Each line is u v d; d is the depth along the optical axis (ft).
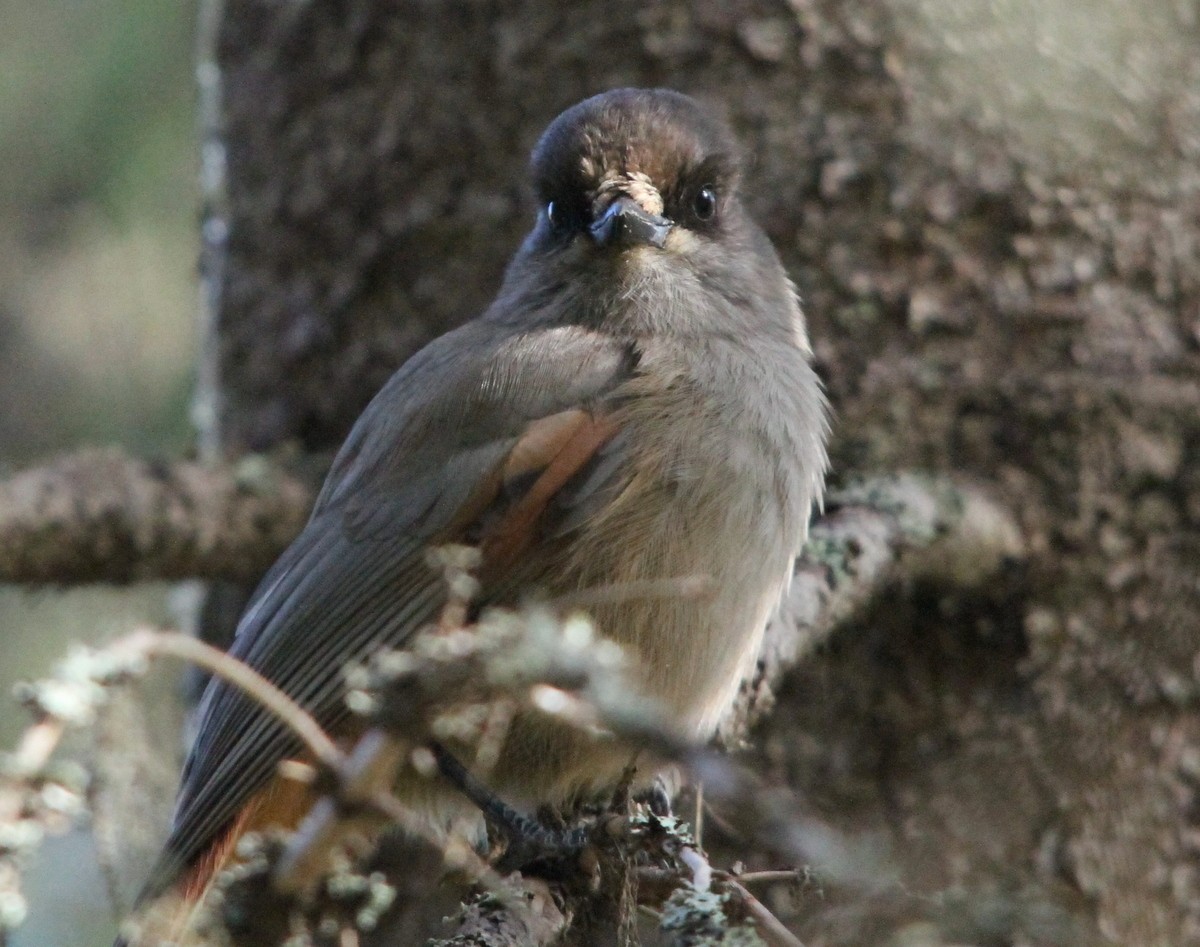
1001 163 33.76
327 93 36.58
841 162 33.99
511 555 29.84
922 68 34.04
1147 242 33.55
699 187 32.73
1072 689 32.68
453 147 35.45
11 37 46.73
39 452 48.34
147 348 48.70
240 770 29.01
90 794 26.86
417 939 31.63
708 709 29.66
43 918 35.14
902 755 32.89
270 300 37.09
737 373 30.58
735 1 34.53
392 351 35.70
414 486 30.53
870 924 23.26
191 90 46.70
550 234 33.24
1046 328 33.40
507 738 28.99
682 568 29.35
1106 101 33.81
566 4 34.99
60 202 47.62
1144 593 32.76
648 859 25.07
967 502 32.42
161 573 33.04
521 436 30.12
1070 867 32.09
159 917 27.45
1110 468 32.91
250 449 37.04
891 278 33.78
